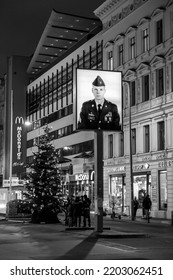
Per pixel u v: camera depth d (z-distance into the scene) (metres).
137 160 46.81
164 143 42.62
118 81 24.31
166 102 42.22
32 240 21.16
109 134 53.53
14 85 96.06
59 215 51.59
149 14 46.00
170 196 40.97
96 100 23.81
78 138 65.94
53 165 36.09
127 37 50.03
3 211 48.91
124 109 49.84
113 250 17.03
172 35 41.94
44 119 81.75
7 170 97.00
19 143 92.19
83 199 28.31
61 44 83.38
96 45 60.50
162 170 42.84
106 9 54.59
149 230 27.80
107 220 39.84
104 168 53.84
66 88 71.00
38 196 35.25
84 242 20.08
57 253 16.12
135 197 42.72
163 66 43.16
